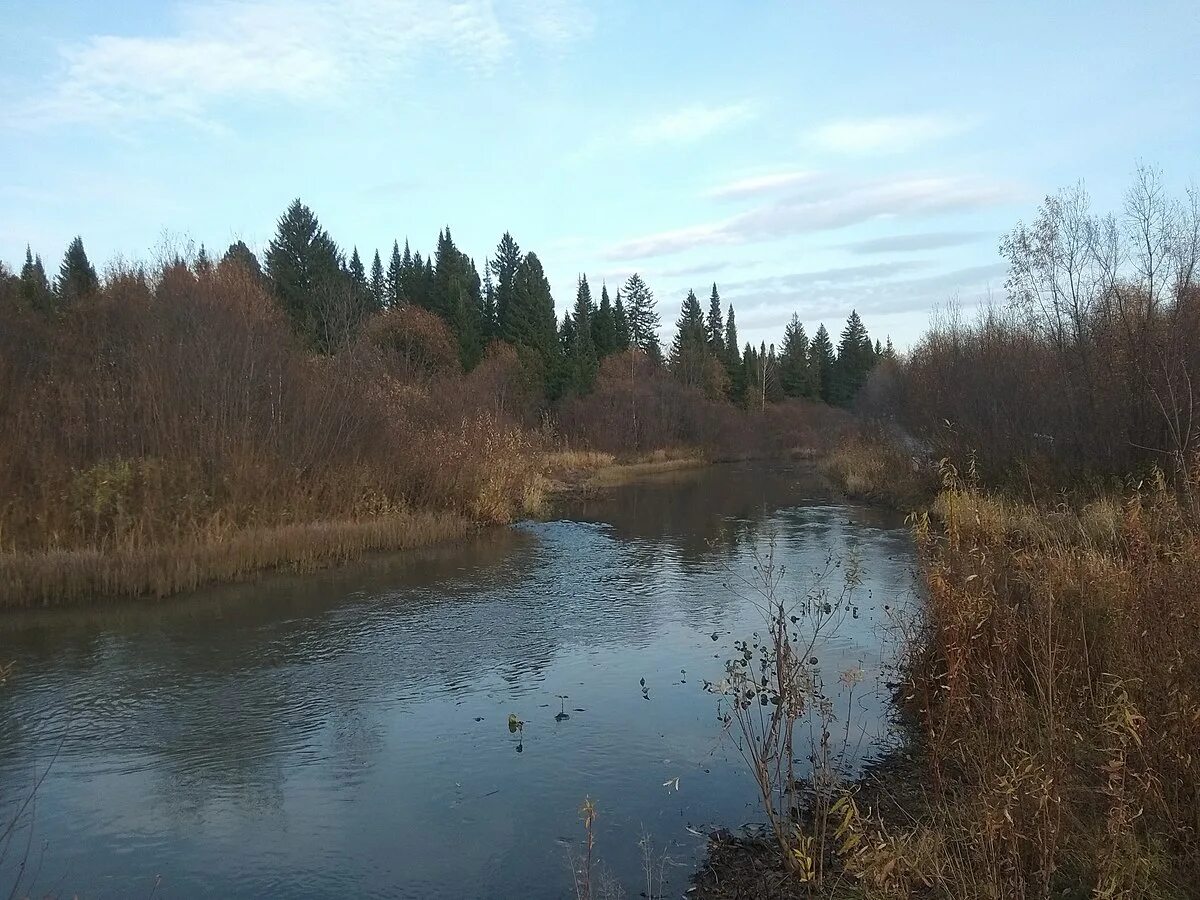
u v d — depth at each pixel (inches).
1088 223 805.2
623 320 3105.3
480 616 507.5
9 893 218.4
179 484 684.1
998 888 172.1
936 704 300.4
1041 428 768.9
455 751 308.2
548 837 243.6
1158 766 194.1
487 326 2596.0
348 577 629.3
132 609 528.1
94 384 730.2
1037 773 181.5
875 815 240.4
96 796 276.2
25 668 410.6
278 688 380.5
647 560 691.4
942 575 293.4
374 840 245.0
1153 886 169.9
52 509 626.8
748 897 207.0
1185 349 631.2
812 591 543.8
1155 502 339.0
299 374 837.2
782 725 313.6
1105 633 262.1
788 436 2429.9
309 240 1804.9
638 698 358.6
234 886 222.2
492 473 951.0
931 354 1200.8
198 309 812.6
